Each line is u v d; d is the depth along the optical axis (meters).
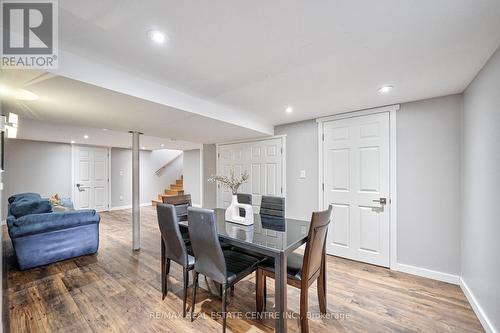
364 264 2.99
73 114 2.53
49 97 1.98
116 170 7.30
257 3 1.15
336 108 2.98
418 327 1.80
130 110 2.40
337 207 3.26
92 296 2.23
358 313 1.98
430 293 2.29
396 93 2.44
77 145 6.39
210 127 3.31
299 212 3.67
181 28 1.35
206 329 1.78
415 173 2.69
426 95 2.50
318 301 2.11
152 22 1.29
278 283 1.57
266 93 2.43
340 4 1.17
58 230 3.06
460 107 2.43
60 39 1.45
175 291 2.35
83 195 6.50
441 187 2.54
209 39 1.47
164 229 2.10
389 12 1.22
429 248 2.61
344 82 2.14
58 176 6.07
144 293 2.30
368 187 3.00
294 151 3.75
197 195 7.26
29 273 2.73
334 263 3.03
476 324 1.83
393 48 1.57
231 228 2.19
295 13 1.23
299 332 1.74
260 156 4.22
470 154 2.16
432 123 2.59
